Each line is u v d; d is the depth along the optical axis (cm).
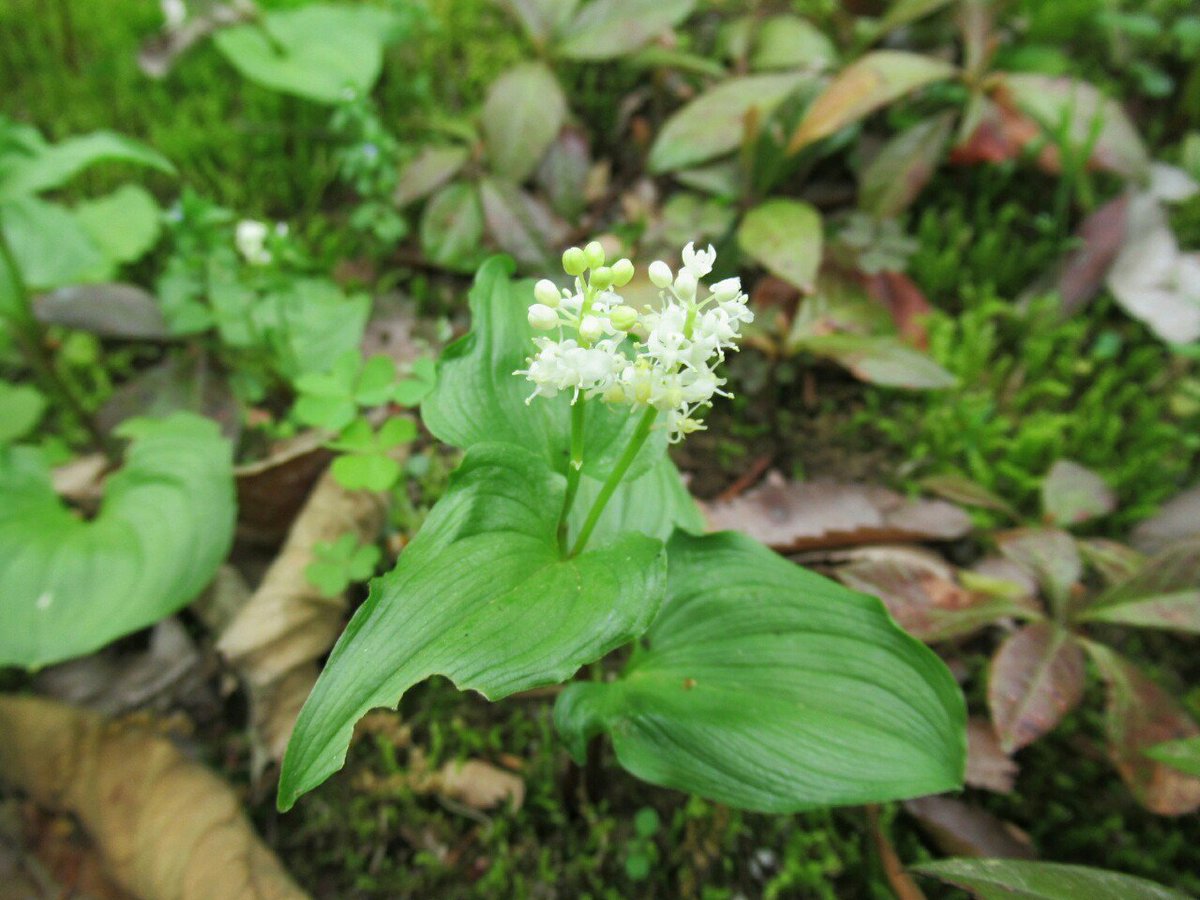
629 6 23
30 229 19
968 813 15
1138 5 27
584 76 27
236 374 21
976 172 25
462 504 11
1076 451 21
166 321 21
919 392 22
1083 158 22
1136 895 11
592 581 11
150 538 16
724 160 23
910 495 19
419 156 23
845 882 15
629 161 26
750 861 16
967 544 19
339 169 25
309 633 17
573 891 15
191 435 18
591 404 12
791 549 18
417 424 20
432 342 22
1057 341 22
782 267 20
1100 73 27
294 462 18
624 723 12
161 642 18
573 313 11
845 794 11
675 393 10
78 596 16
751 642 13
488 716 17
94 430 20
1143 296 22
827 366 22
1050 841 16
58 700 17
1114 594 16
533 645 10
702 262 10
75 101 27
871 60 22
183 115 26
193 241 21
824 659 12
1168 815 15
